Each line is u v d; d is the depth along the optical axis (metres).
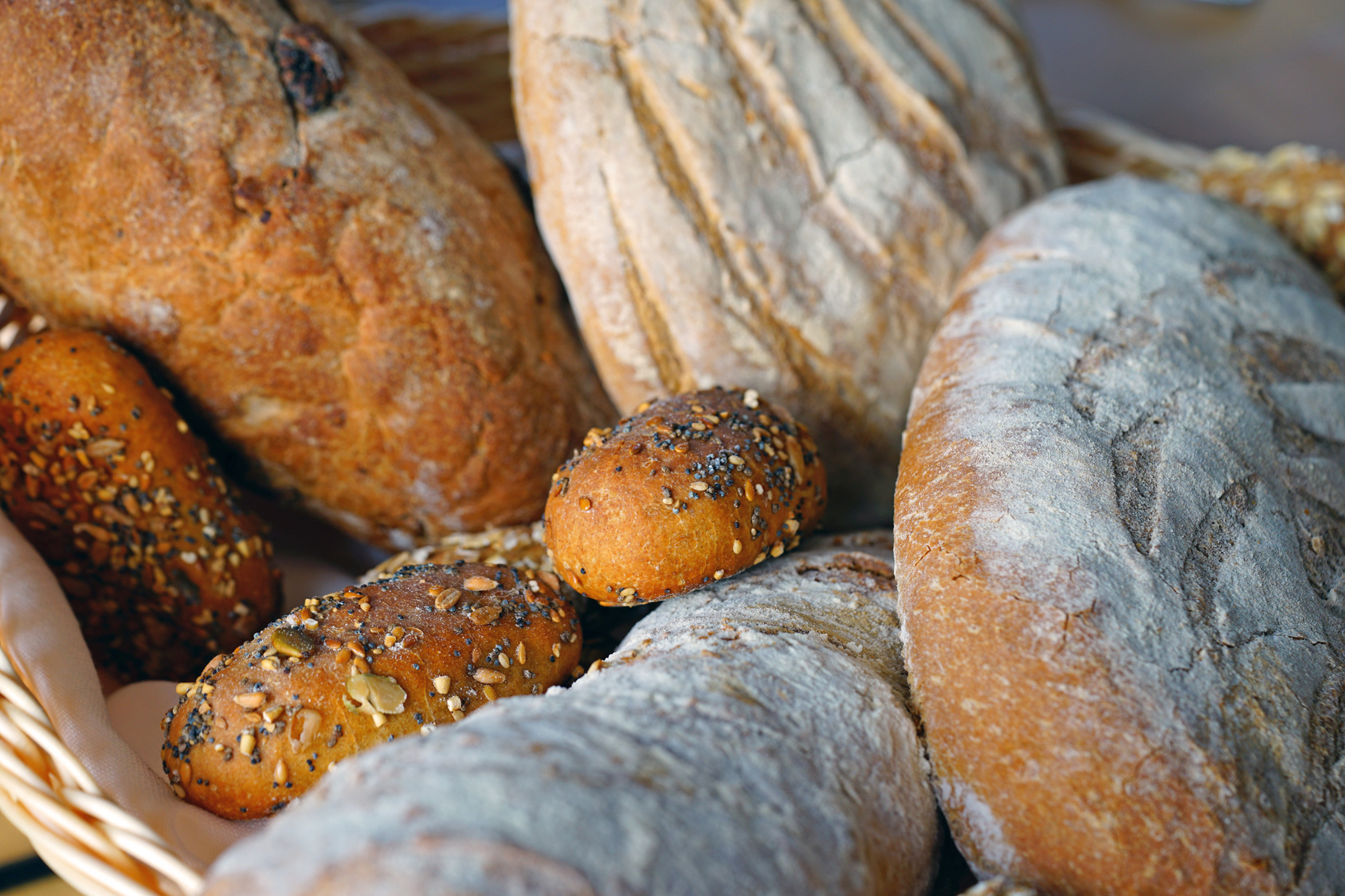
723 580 0.47
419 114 0.55
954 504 0.44
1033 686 0.41
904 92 0.56
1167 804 0.40
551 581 0.48
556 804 0.36
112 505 0.49
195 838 0.43
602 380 0.57
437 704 0.44
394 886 0.34
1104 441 0.45
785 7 0.55
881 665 0.44
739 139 0.53
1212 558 0.44
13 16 0.48
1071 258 0.52
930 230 0.56
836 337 0.54
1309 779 0.41
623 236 0.53
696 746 0.39
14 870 0.50
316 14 0.53
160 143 0.49
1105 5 1.21
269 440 0.53
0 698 0.44
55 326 0.52
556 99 0.52
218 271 0.50
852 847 0.39
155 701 0.49
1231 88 1.00
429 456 0.53
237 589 0.51
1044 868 0.40
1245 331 0.51
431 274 0.52
